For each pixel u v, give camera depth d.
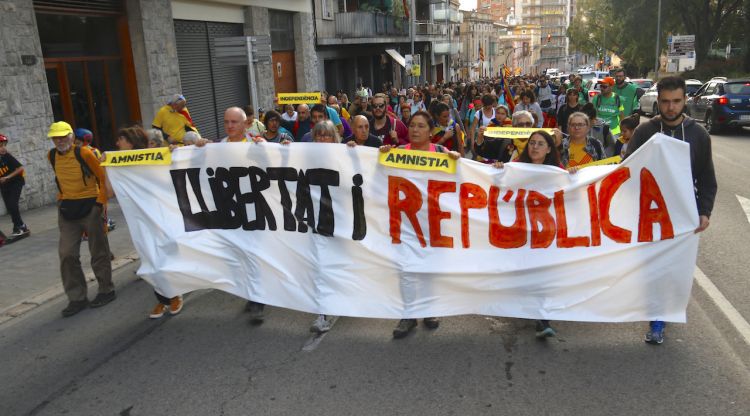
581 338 4.57
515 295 4.62
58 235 8.36
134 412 3.74
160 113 9.30
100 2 12.14
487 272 4.60
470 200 4.65
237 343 4.70
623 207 4.42
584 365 4.12
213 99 16.42
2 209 9.64
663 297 4.41
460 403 3.68
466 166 4.62
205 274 5.16
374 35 29.34
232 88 17.33
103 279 5.71
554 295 4.56
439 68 54.25
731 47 48.59
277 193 4.96
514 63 127.12
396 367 4.18
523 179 4.56
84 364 4.48
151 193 5.25
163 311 5.41
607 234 4.46
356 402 3.72
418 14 44.41
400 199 4.73
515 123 6.84
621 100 9.53
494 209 4.62
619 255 4.45
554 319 4.52
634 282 4.45
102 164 5.27
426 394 3.79
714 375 3.92
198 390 3.97
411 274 4.70
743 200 9.16
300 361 4.33
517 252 4.61
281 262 4.98
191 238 5.17
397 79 37.97
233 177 5.05
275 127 8.12
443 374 4.06
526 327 4.83
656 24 41.09
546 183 4.53
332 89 28.03
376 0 31.12
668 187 4.30
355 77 30.64
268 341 4.71
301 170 4.89
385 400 3.74
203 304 5.63
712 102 18.56
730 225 7.75
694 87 25.33
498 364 4.18
